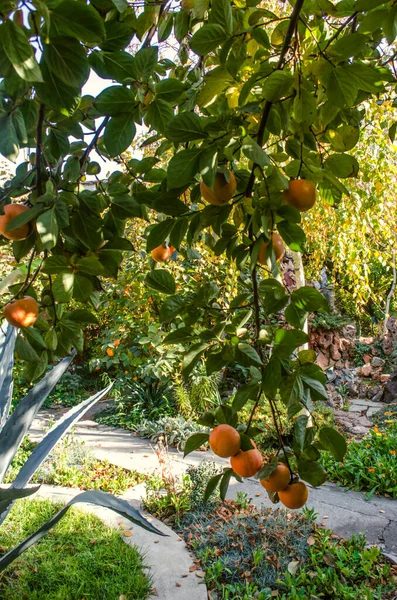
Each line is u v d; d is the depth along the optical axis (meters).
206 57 1.38
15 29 0.55
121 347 6.98
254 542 3.43
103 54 0.87
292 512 3.92
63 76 0.67
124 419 7.06
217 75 1.05
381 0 0.79
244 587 2.97
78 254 1.02
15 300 0.94
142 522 1.64
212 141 0.84
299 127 0.99
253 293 0.98
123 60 0.87
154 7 1.13
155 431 6.24
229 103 1.16
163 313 1.01
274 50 1.06
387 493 4.50
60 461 4.93
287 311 0.94
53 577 2.83
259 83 0.95
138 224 6.28
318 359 8.70
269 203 0.88
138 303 6.39
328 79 0.89
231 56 0.93
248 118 1.04
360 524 3.88
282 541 3.39
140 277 6.09
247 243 1.08
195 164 0.83
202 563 3.22
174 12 1.24
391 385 8.07
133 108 0.92
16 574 2.85
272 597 2.96
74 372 9.34
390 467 4.70
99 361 7.16
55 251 1.03
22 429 2.33
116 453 5.65
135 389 7.51
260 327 0.97
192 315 1.02
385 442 5.29
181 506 4.00
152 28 1.14
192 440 0.98
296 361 0.96
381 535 3.71
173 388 7.45
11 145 0.82
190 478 4.34
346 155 1.00
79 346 1.09
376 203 5.33
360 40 0.83
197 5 1.08
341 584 2.96
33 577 2.83
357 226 5.51
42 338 1.03
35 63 0.55
